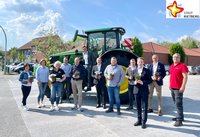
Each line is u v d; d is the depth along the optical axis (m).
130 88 8.66
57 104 8.89
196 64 51.41
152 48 45.88
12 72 38.62
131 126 6.76
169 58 44.66
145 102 6.62
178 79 6.80
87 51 10.50
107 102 9.91
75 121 7.31
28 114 8.24
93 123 7.07
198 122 7.15
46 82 9.48
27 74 8.96
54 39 40.41
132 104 8.87
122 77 8.24
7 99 11.31
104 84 9.12
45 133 6.17
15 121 7.31
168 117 7.75
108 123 7.08
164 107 9.32
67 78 10.22
